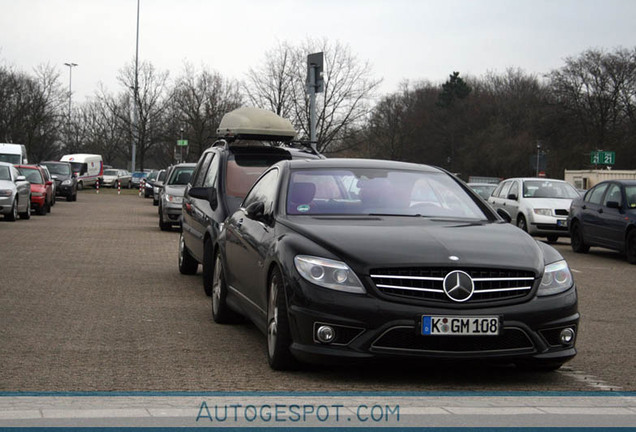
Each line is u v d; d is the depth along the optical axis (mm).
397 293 5852
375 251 5992
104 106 81875
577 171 55688
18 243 17875
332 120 44531
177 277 12719
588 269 15906
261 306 6926
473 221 7148
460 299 5832
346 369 6578
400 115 92875
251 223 7699
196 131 55719
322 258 6027
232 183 10938
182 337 7867
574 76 74938
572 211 20203
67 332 7945
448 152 94188
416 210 7246
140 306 9711
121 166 112312
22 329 8047
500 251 6145
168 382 6031
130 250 17250
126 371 6359
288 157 11641
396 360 5812
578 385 6164
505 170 86625
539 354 5973
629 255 17219
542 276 6074
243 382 6074
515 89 94062
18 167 31047
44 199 30031
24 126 67500
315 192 7348
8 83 67562
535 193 23578
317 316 5875
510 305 5902
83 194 58438
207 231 10523
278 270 6340
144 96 64500
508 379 6348
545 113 78062
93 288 11156
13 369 6348
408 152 93562
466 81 101812
